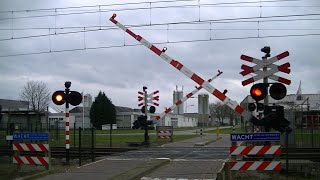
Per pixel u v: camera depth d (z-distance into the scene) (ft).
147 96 104.73
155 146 96.22
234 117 348.59
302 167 51.93
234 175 46.39
